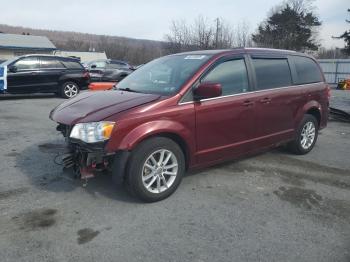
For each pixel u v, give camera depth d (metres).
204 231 3.47
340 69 35.38
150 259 3.02
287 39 51.44
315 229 3.56
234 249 3.18
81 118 3.85
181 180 4.39
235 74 4.80
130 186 3.92
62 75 13.66
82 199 4.11
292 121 5.71
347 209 4.03
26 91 13.09
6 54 45.06
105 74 19.80
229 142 4.71
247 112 4.84
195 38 29.38
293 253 3.14
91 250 3.12
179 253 3.11
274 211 3.93
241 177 4.93
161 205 4.01
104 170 4.08
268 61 5.36
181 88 4.23
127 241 3.27
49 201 4.04
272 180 4.86
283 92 5.41
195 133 4.29
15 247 3.14
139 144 3.87
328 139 7.51
